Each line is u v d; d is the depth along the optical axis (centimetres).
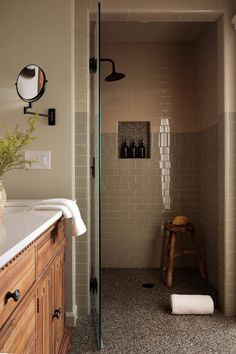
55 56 194
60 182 194
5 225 99
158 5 207
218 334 184
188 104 317
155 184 318
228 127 211
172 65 318
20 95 183
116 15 211
